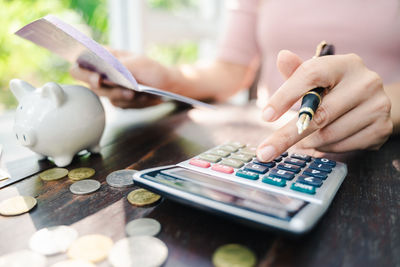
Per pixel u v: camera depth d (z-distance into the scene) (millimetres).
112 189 316
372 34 697
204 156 359
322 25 754
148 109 718
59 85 354
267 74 892
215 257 215
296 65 341
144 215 268
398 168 382
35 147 362
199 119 633
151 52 1168
